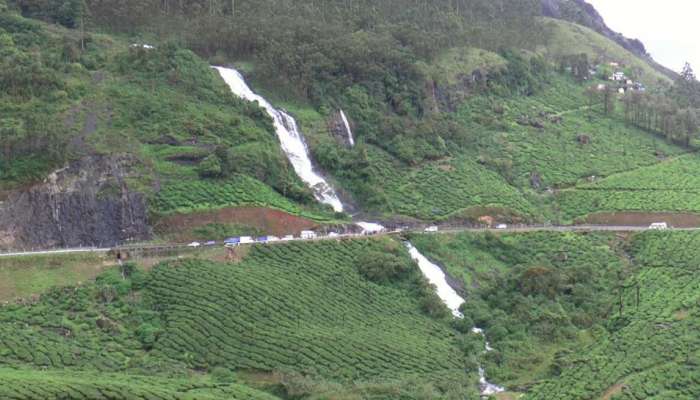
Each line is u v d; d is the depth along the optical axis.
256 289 149.38
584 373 142.25
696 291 166.12
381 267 168.75
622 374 140.38
